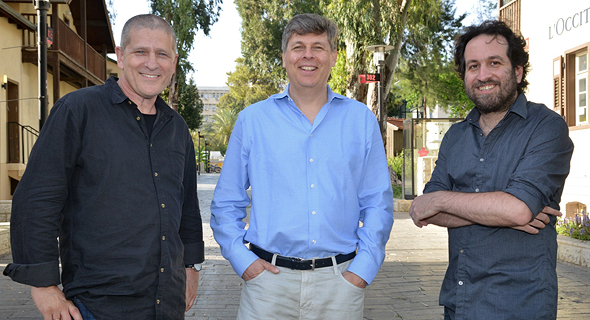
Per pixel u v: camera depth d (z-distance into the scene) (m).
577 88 9.38
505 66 2.30
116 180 2.23
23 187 2.12
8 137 13.20
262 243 2.62
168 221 2.35
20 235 2.09
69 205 2.26
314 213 2.58
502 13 12.55
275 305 2.57
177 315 2.40
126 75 2.36
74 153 2.20
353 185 2.69
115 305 2.21
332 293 2.59
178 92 28.09
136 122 2.33
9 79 13.23
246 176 2.78
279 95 2.74
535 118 2.27
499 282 2.22
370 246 2.62
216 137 84.00
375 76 12.97
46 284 2.10
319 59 2.65
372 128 2.80
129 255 2.23
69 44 15.73
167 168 2.41
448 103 26.64
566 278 5.83
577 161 9.03
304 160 2.64
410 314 4.62
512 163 2.27
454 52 2.54
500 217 2.11
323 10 18.47
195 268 2.83
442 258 7.07
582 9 8.97
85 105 2.24
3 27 12.88
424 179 13.81
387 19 15.98
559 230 7.47
